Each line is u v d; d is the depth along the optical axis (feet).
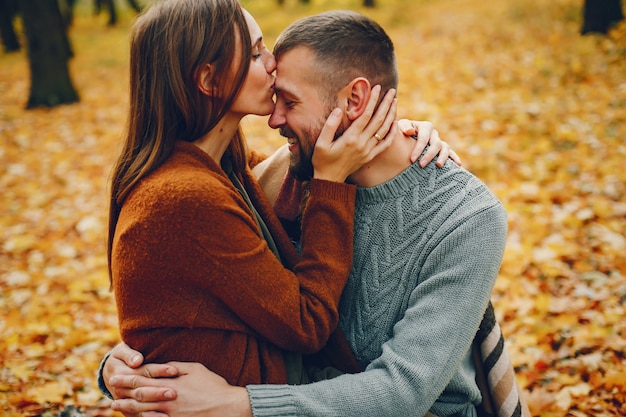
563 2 37.32
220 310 4.63
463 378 5.30
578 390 8.35
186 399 4.52
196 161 4.81
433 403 4.96
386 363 4.67
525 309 10.32
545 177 15.20
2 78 43.68
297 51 4.98
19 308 12.28
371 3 56.13
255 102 5.00
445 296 4.73
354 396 4.55
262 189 6.32
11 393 9.29
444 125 20.52
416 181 5.12
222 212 4.48
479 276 4.72
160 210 4.42
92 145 24.35
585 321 9.80
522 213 13.60
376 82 5.01
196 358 4.65
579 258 11.52
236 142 5.61
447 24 41.04
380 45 5.01
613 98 20.20
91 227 16.16
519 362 9.09
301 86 4.99
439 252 4.83
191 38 4.62
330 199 4.95
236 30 4.75
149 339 4.66
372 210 5.23
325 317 4.75
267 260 4.64
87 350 10.55
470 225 4.77
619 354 8.96
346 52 4.89
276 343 4.79
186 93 4.71
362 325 5.24
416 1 56.29
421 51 33.58
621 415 7.92
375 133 5.00
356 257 5.26
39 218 17.25
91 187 19.47
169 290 4.51
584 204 13.56
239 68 4.77
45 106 31.94
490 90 23.82
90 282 13.09
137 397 4.55
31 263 14.40
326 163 4.96
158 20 4.72
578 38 28.81
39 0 31.50
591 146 16.72
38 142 25.36
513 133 18.69
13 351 10.55
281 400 4.55
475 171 16.26
